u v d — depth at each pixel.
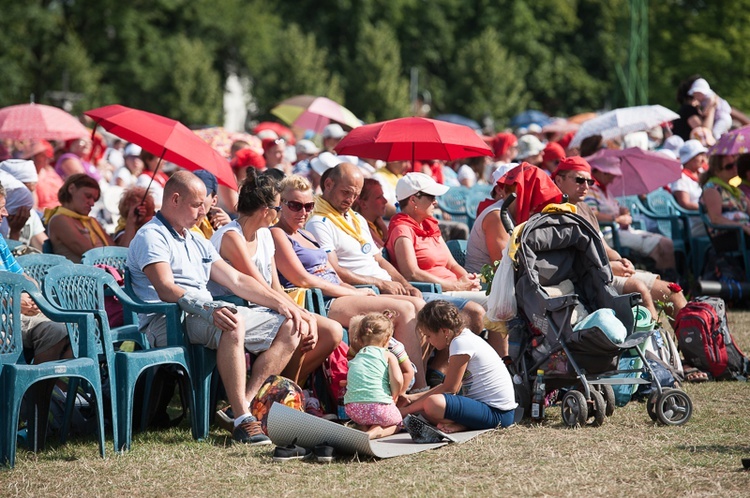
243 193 16.14
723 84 114.69
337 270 18.41
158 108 106.81
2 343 12.99
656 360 16.38
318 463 13.04
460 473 12.38
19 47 102.75
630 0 98.50
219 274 15.59
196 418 14.48
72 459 13.32
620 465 12.52
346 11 126.31
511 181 17.75
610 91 133.75
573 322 15.44
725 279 26.73
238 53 126.00
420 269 19.52
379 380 14.41
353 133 22.83
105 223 28.19
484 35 115.69
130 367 13.59
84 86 102.12
